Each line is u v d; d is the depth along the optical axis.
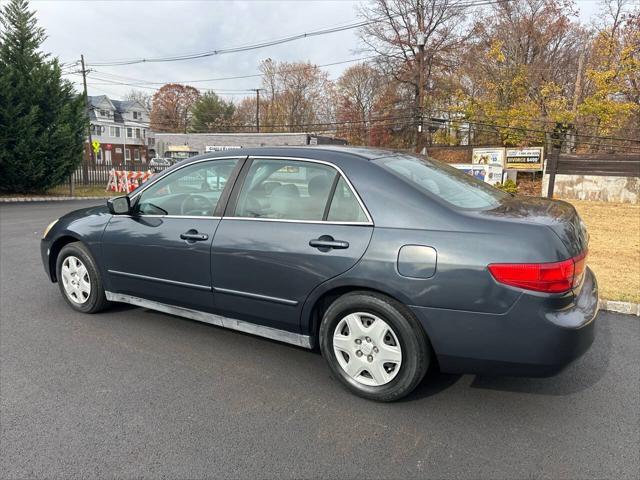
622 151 22.39
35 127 16.97
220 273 3.40
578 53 30.19
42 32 17.53
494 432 2.64
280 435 2.61
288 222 3.15
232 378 3.27
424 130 32.31
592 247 7.73
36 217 12.30
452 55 33.81
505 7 30.20
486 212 2.79
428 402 2.96
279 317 3.22
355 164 3.05
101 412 2.82
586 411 2.87
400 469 2.33
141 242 3.84
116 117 71.50
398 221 2.77
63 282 4.59
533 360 2.51
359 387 2.98
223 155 3.63
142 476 2.26
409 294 2.67
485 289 2.51
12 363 3.46
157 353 3.66
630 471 2.32
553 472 2.31
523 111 24.23
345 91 51.00
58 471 2.29
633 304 4.63
